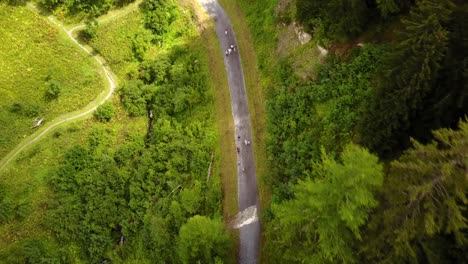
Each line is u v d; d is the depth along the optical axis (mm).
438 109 31547
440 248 27844
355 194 27406
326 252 30297
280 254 42938
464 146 23203
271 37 57094
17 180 56500
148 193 54469
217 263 43062
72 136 58969
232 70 59000
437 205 25344
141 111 60562
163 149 55688
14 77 59000
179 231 46906
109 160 57562
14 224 55469
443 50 28891
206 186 52844
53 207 56094
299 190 34000
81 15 61781
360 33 44938
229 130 55562
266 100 53875
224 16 62938
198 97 58156
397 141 35312
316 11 49000
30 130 58656
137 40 62344
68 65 60781
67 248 55594
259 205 50250
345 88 45031
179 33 64375
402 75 31281
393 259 28641
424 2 29531
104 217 54938
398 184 26906
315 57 49875
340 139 43625
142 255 52688
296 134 48625
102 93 61406
